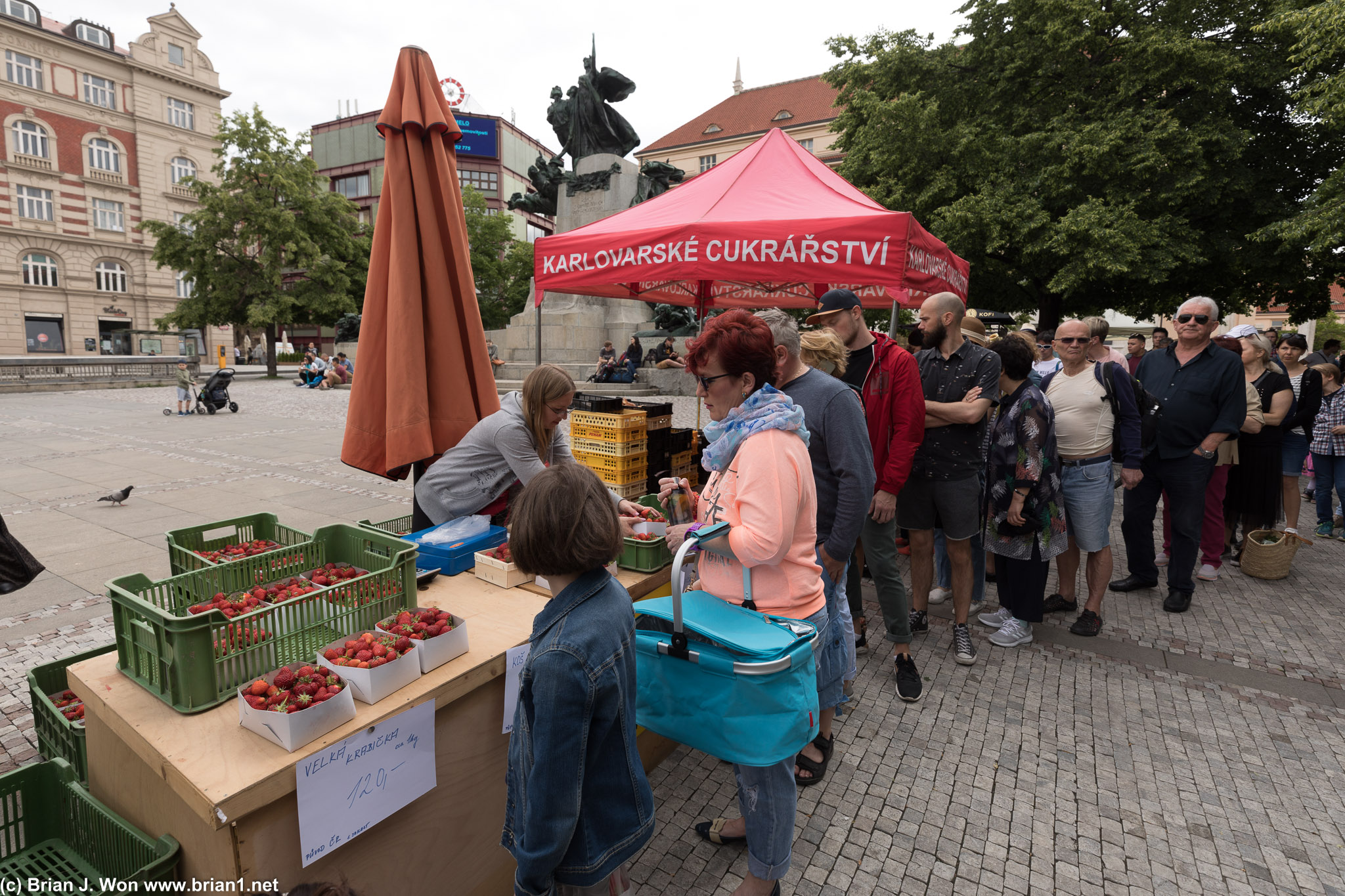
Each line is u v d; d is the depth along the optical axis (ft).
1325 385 21.48
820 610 6.73
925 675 11.99
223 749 4.75
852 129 54.95
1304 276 43.01
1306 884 7.39
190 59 142.72
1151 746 9.92
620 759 4.73
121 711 5.23
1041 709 10.90
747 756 5.78
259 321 92.02
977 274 49.78
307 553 7.53
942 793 8.81
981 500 14.46
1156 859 7.73
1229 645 13.25
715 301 24.30
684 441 15.28
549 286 15.24
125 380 78.74
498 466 9.34
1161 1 42.42
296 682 5.14
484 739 6.28
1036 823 8.29
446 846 6.03
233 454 32.65
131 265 138.82
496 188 223.10
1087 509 13.41
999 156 44.73
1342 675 12.06
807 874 7.44
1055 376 14.10
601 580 4.63
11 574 9.05
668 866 7.48
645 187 70.33
